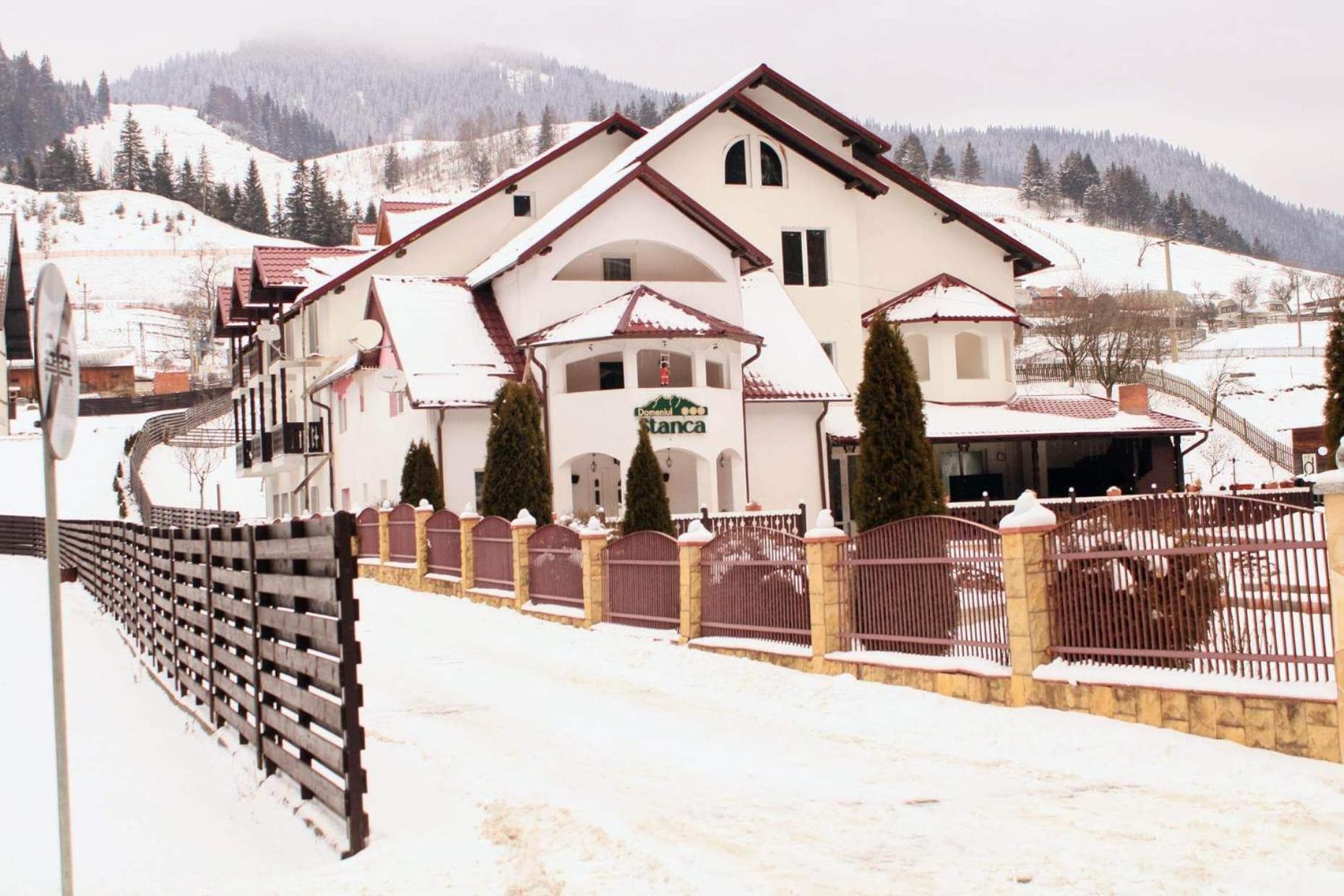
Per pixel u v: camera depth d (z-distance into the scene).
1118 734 10.48
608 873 7.55
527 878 7.58
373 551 34.53
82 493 70.56
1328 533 9.34
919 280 46.09
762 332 40.38
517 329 37.66
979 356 44.44
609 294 36.97
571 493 35.34
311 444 46.25
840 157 44.16
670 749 11.45
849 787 9.67
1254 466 63.28
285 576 9.70
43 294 7.11
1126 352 79.31
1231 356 92.44
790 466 38.41
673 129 42.19
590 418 34.78
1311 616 9.59
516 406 29.67
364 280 43.34
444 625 22.45
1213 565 10.38
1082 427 40.06
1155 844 7.68
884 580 14.08
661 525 24.72
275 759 10.35
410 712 13.94
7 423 89.31
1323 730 9.35
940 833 8.19
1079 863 7.36
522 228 44.28
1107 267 193.12
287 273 48.81
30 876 8.44
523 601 23.58
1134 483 42.59
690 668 15.87
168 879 8.36
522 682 15.87
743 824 8.62
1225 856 7.36
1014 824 8.34
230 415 90.69
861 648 14.39
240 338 59.44
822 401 38.28
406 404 37.22
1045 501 30.45
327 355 43.53
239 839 9.29
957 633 12.99
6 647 21.94
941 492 17.69
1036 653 11.80
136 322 174.50
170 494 73.50
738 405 35.94
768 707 13.46
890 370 17.67
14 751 12.65
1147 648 10.92
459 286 40.66
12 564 48.72
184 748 12.69
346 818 8.47
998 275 46.88
